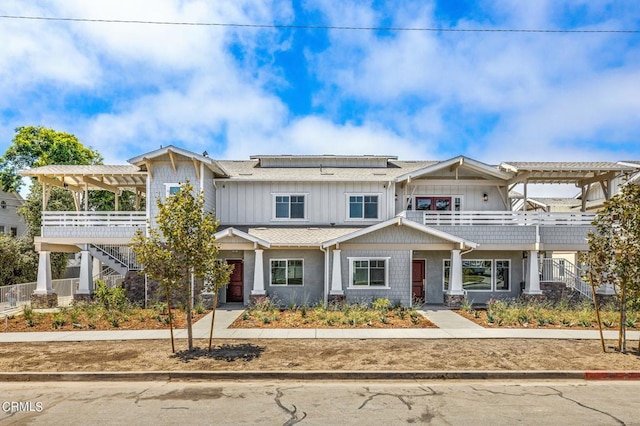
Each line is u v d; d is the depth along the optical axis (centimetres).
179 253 1110
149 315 1695
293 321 1592
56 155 3400
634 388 911
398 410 768
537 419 724
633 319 1566
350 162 2581
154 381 965
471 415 743
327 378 980
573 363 1055
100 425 704
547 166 2072
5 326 1525
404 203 2291
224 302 2072
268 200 2269
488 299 2177
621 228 1117
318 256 2067
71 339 1323
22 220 3719
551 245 2069
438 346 1223
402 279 2022
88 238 2095
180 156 2066
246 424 704
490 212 2075
